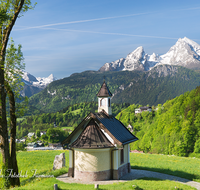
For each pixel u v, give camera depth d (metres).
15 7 23.83
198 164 38.69
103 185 22.44
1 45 23.12
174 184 23.92
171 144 102.25
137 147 139.62
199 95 112.31
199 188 23.61
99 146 25.77
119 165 27.89
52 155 49.12
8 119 24.88
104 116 30.44
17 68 24.33
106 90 31.70
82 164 26.16
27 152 55.03
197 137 98.19
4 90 23.23
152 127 137.25
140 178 26.94
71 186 22.00
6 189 21.02
